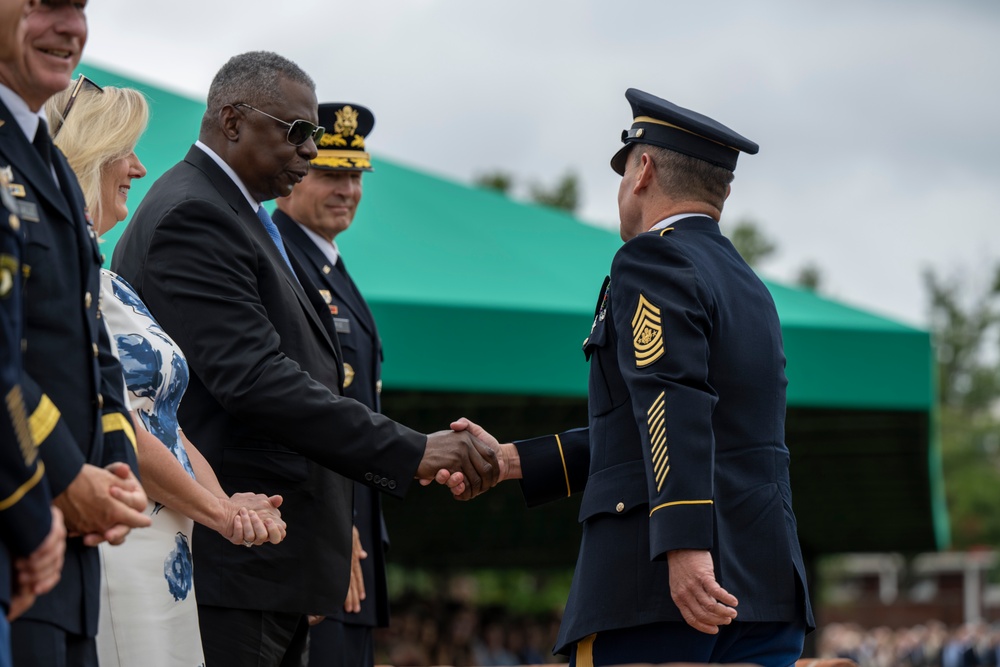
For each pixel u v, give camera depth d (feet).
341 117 30.12
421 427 60.85
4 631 13.64
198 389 22.44
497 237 50.24
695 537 19.19
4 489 13.73
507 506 82.17
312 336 23.48
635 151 22.66
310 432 22.26
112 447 16.63
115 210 20.94
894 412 58.44
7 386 13.75
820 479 72.90
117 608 18.63
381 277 44.73
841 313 51.67
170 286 22.07
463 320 43.70
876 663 177.88
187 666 19.31
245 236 22.66
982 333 319.88
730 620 19.21
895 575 324.80
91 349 16.21
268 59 23.85
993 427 284.41
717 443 20.56
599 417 21.31
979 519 271.69
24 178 15.74
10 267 14.03
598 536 20.75
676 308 20.15
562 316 44.78
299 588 22.39
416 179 54.70
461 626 88.48
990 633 180.14
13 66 15.81
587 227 54.85
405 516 83.30
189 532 19.97
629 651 20.30
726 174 22.40
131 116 20.89
